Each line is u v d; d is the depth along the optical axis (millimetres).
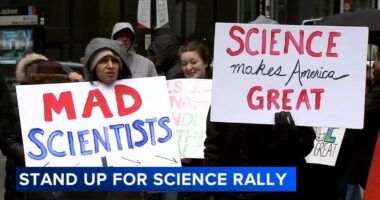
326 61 3875
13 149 4926
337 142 4805
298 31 3859
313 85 3881
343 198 4914
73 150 4406
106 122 4457
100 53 4449
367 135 5055
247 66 3855
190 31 19234
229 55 3850
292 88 3873
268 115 3865
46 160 4367
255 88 3863
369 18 5930
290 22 15383
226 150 4066
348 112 3883
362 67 3867
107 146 4445
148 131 4484
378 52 5043
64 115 4422
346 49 3871
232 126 4008
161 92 4516
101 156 4426
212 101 3863
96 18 19734
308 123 3885
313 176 4820
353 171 5160
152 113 4496
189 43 5719
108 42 4488
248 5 14086
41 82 5020
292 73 3873
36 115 4395
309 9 15328
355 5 13023
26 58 5695
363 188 5184
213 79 3857
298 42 3867
